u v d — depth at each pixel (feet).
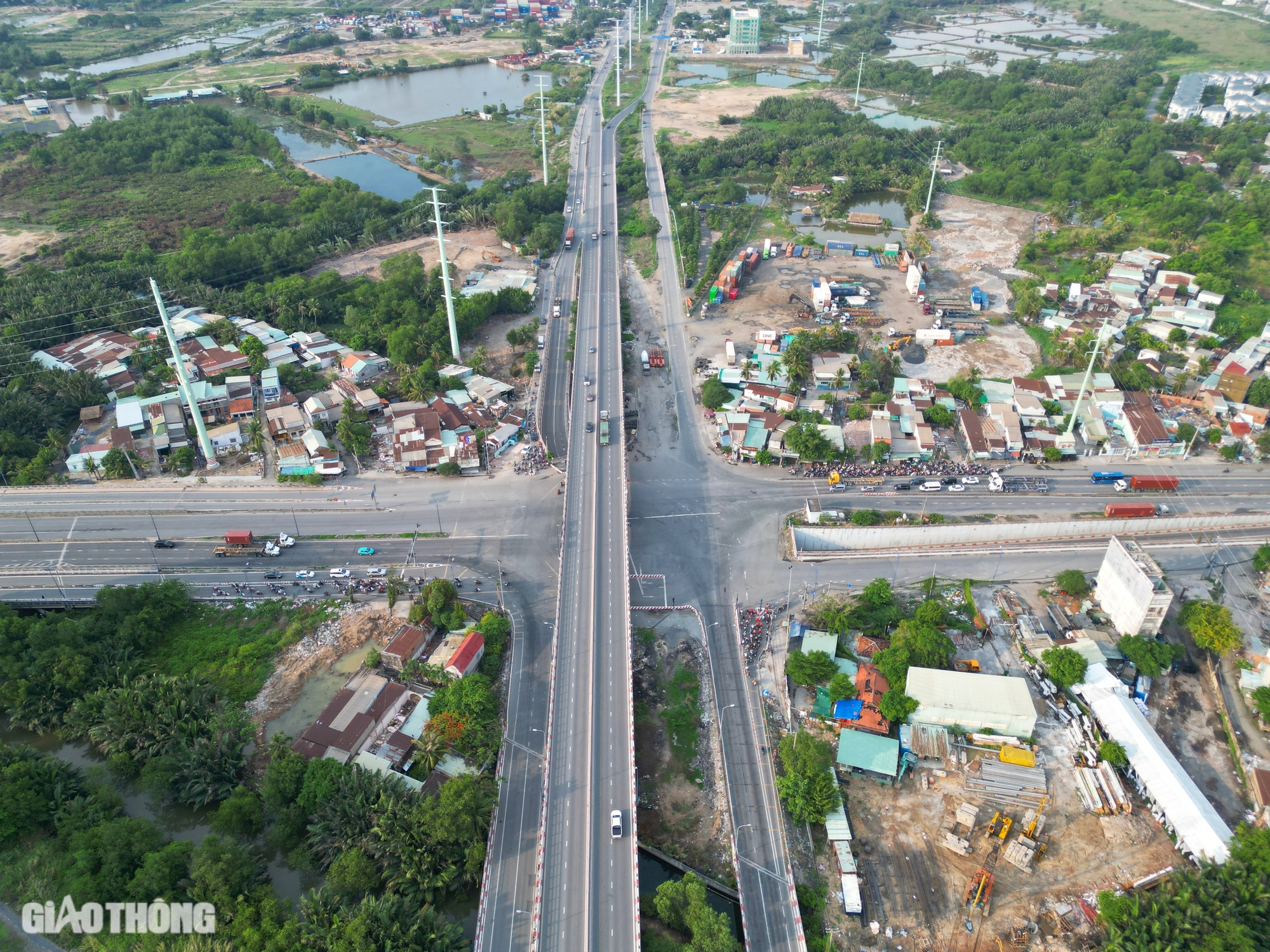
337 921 440.04
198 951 432.25
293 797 522.47
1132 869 489.26
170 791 534.37
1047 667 602.85
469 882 490.08
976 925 464.65
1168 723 581.53
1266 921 438.40
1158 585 600.80
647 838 517.55
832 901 478.18
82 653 613.11
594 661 597.93
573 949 433.07
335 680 627.87
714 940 431.02
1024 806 522.88
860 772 548.72
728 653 643.86
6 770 513.04
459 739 548.72
